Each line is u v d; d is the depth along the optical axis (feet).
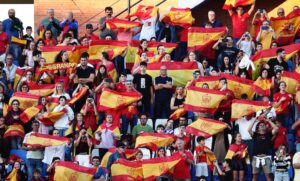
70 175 220.23
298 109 232.73
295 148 232.12
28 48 250.37
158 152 224.74
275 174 223.71
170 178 222.69
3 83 243.81
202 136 226.38
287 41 255.70
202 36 249.14
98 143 228.22
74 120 230.27
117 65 246.68
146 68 241.55
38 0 279.08
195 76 239.50
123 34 254.27
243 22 254.27
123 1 277.64
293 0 271.69
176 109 237.25
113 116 231.91
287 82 236.63
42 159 227.40
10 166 226.58
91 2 278.46
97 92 235.81
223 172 225.15
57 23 257.14
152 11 254.27
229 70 245.86
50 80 244.01
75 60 246.27
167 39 254.68
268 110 229.86
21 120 233.55
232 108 230.68
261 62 244.01
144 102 238.68
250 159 227.61
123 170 221.66
